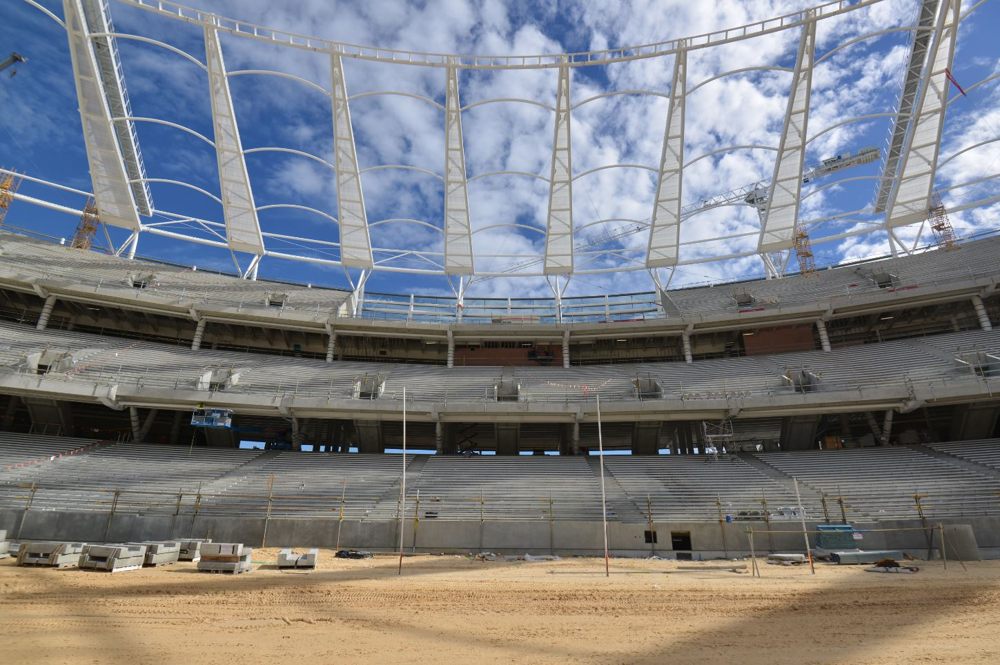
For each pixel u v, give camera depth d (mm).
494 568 20734
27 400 34375
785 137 38531
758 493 28953
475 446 48000
